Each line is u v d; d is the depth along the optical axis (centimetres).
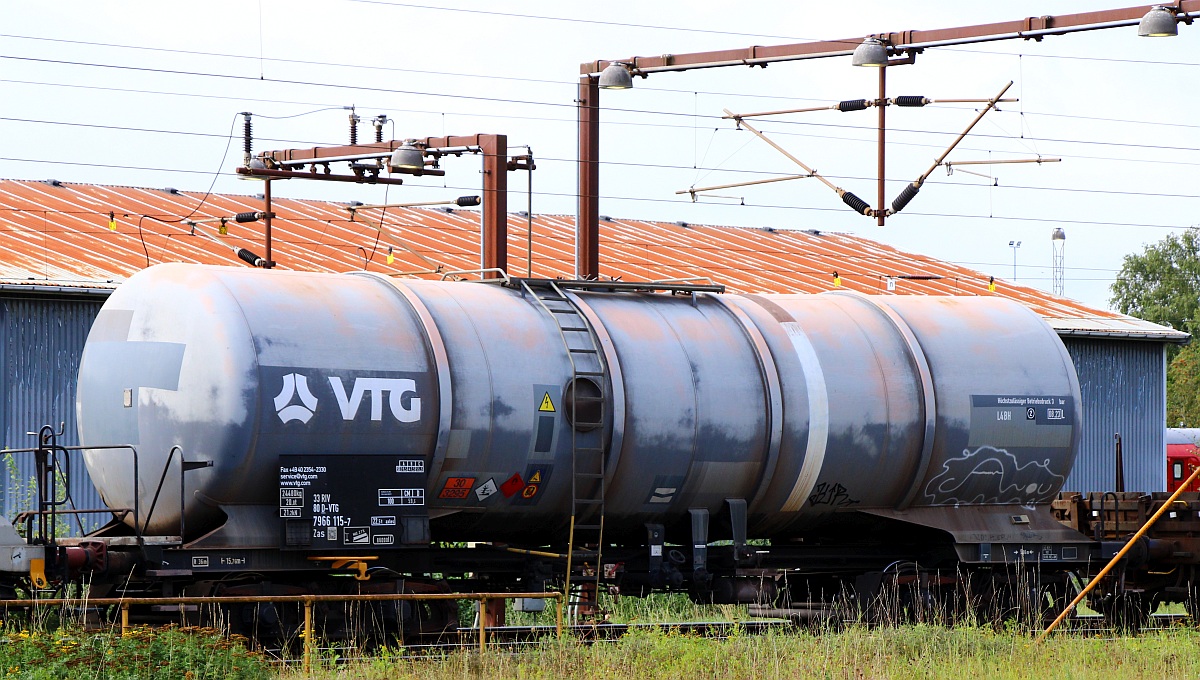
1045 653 3725
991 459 4547
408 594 3569
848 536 4700
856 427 4328
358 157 7088
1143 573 5088
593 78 6059
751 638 3706
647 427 3997
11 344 6166
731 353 4222
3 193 8144
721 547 4247
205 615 3434
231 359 3475
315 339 3594
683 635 3809
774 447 4200
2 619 3303
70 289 6219
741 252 10625
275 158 7412
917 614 4341
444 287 3997
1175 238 19850
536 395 3856
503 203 6756
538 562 3962
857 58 5312
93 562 3431
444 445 3703
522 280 4122
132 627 3131
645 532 4206
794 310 4478
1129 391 9612
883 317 4578
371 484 3603
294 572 3609
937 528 4484
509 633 3925
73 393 6325
